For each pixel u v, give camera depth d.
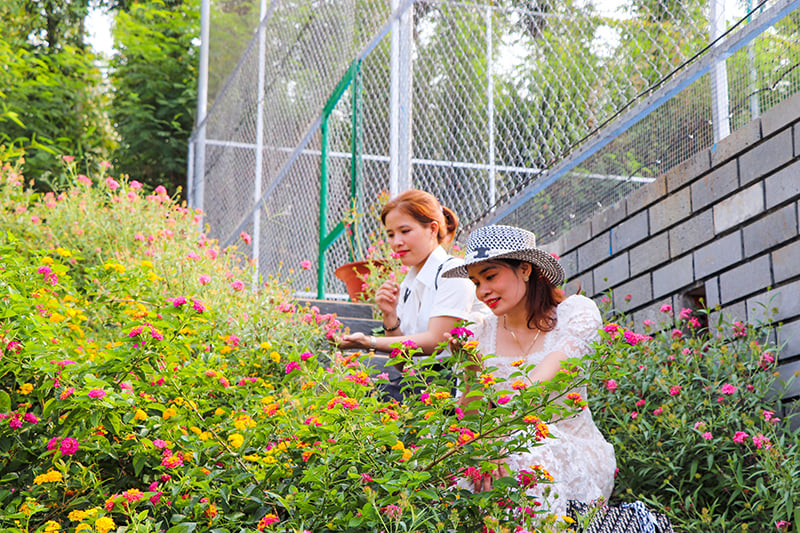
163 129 14.13
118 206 5.39
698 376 3.21
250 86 8.88
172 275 4.15
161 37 14.81
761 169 3.23
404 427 2.36
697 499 3.04
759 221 3.25
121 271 3.12
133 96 13.78
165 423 2.32
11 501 2.21
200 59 11.51
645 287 3.91
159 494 2.14
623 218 4.04
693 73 3.48
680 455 2.99
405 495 1.94
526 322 2.75
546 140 4.36
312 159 6.78
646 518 2.32
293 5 7.54
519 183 4.55
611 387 3.12
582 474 2.49
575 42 4.21
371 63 5.86
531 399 2.14
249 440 2.30
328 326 3.63
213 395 2.64
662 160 3.81
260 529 2.05
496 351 2.81
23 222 5.12
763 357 3.09
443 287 3.23
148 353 2.37
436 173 5.36
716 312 3.49
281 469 2.25
